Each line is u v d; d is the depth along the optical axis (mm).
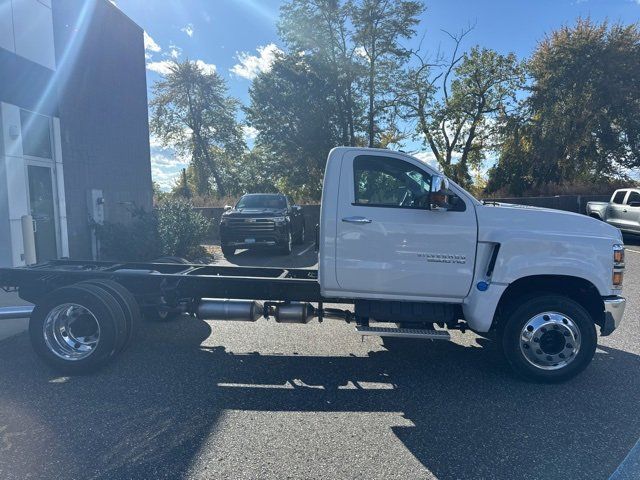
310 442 3480
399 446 3439
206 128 47250
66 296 4652
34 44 8734
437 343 5871
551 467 3182
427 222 4691
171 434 3572
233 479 3014
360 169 4824
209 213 19094
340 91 30031
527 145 30953
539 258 4562
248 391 4379
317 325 6586
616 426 3756
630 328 6453
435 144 34312
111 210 11750
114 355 4766
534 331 4543
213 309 5328
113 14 11742
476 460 3264
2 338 5879
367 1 27250
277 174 36219
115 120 11938
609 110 29000
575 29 29328
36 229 8805
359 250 4738
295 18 28703
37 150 8930
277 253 14305
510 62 30891
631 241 17000
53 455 3260
